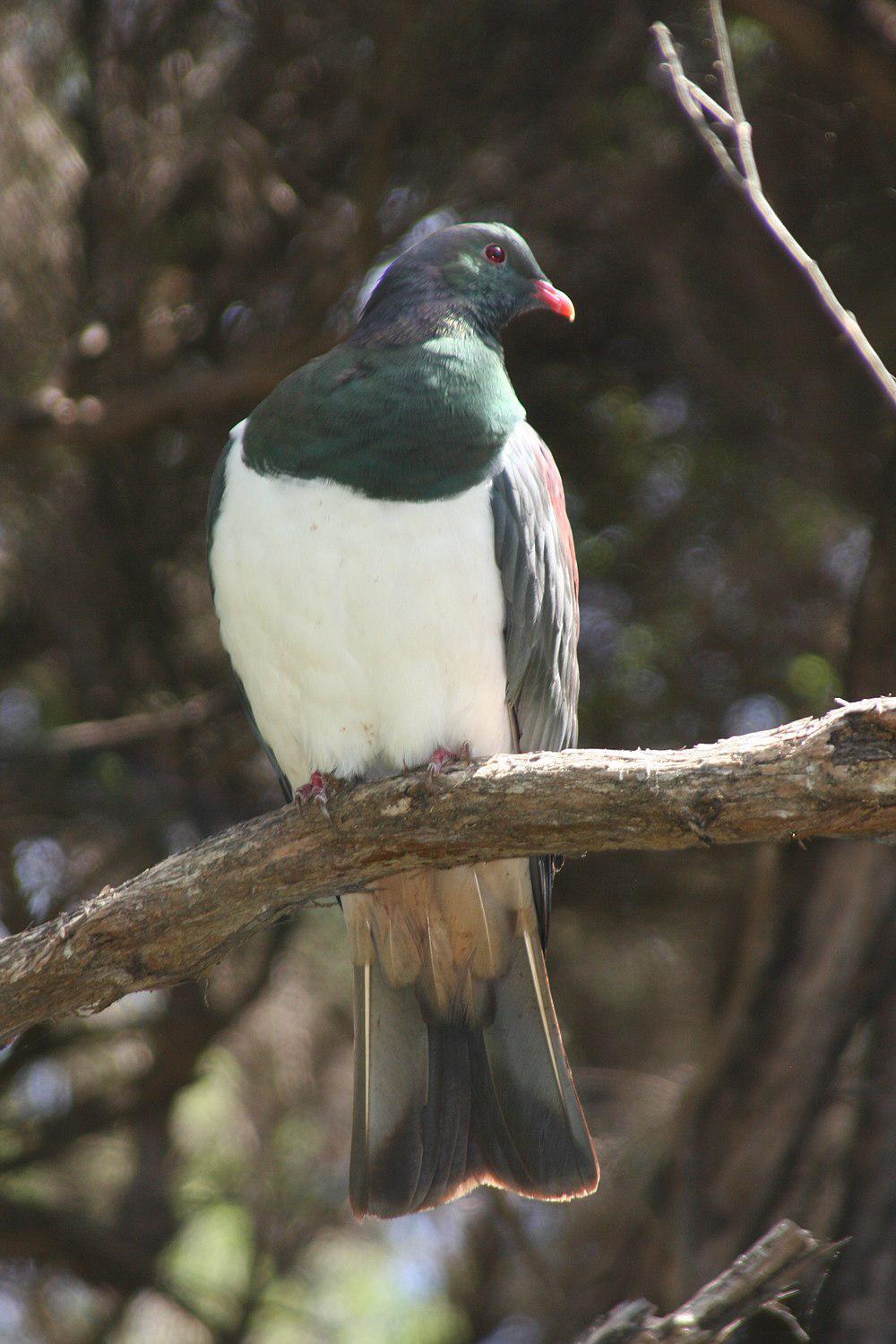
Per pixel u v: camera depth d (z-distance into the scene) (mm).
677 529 10906
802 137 10039
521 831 5535
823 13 9156
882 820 4973
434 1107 6676
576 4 9875
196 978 6062
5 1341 11578
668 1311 8594
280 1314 11844
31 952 5766
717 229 10461
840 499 10555
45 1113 11461
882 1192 8289
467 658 6387
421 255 7410
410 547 6254
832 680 9953
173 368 10695
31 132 9695
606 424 11016
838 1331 8055
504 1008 6742
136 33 10117
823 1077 8742
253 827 5867
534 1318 11016
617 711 10836
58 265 10109
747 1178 8719
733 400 10758
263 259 10602
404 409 6379
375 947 6816
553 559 6859
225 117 10172
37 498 10844
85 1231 10953
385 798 5668
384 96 9578
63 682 11266
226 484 6594
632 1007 11625
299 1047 12070
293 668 6469
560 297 7695
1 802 10531
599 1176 6430
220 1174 12180
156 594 11109
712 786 5113
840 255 10352
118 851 10750
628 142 10328
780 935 8984
